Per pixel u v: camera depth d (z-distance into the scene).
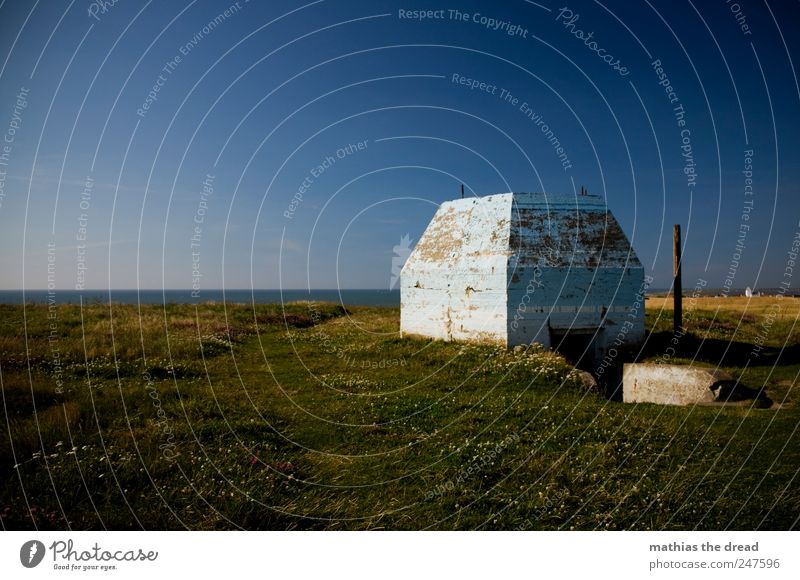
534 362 14.69
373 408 11.33
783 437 8.98
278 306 33.50
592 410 11.03
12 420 8.66
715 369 12.51
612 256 18.84
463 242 19.88
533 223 18.84
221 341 19.61
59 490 6.35
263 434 9.12
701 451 8.32
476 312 18.47
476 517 6.48
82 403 9.90
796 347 19.27
